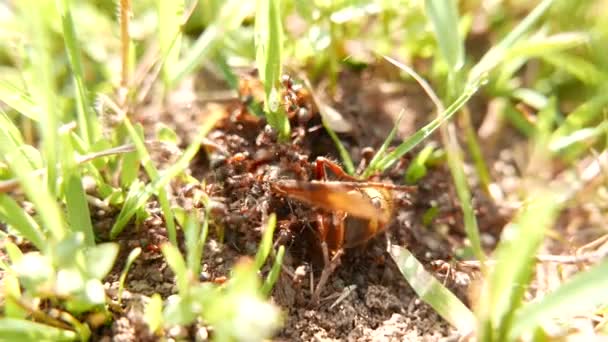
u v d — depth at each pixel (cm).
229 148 16
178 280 13
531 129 17
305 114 15
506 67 18
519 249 12
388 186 15
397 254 14
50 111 13
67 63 17
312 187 14
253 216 14
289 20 17
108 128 15
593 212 16
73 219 13
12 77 16
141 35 17
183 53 17
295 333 14
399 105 17
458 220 16
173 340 13
